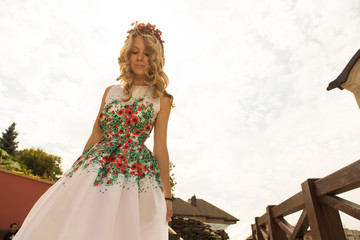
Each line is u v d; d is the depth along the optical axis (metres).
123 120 1.40
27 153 31.00
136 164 1.25
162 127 1.52
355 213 1.50
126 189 1.15
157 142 1.47
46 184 7.32
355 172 1.48
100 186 1.09
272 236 3.71
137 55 1.56
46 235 0.95
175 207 34.44
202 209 36.66
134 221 1.05
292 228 2.98
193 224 16.91
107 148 1.28
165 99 1.58
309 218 2.11
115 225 1.05
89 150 1.34
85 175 1.11
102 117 1.47
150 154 1.40
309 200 2.12
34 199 6.98
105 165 1.19
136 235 1.02
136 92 1.51
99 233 0.94
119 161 1.22
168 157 1.45
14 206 6.63
